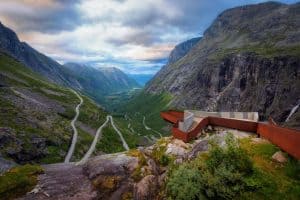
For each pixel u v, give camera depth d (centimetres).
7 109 11469
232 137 1491
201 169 1464
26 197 1659
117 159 1952
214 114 2912
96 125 16925
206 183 1333
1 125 9262
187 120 2536
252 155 1520
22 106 13312
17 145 8181
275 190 1212
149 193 1561
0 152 7275
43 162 8562
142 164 1819
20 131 9475
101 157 2106
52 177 1939
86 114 18588
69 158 9650
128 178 1720
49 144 10000
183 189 1348
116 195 1606
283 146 1432
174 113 3519
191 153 1766
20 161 7706
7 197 1677
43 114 13625
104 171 1825
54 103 18625
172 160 1823
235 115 2789
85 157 10388
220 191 1272
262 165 1392
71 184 1789
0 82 18225
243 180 1273
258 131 1886
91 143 12325
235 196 1248
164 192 1522
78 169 2081
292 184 1219
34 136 9638
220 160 1416
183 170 1454
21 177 1858
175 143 2070
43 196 1656
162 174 1734
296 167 1291
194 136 2145
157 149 2067
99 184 1719
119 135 16388
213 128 2253
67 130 12862
